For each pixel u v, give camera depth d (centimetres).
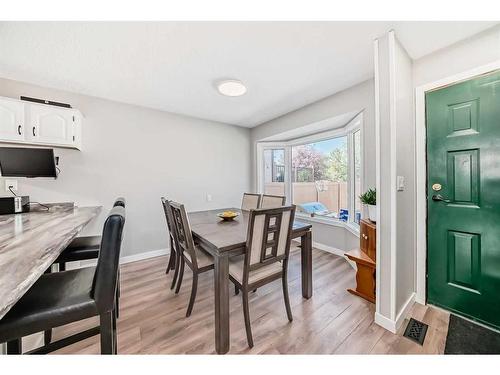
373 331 148
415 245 179
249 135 422
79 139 242
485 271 148
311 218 344
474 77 149
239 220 232
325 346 135
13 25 139
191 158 347
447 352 128
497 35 140
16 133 202
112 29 145
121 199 166
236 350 133
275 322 160
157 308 180
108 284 92
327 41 159
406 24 140
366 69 203
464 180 156
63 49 167
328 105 267
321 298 192
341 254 300
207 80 223
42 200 235
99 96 263
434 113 167
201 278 238
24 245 100
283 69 201
